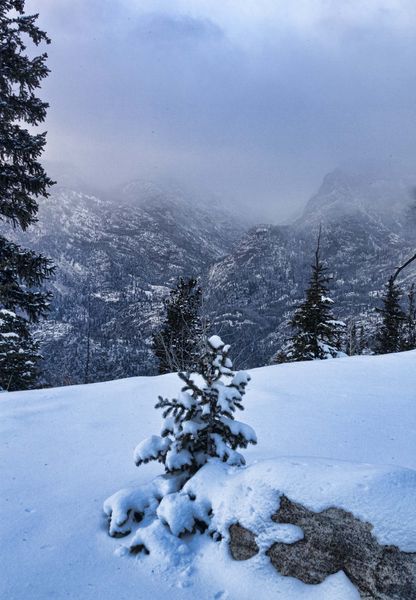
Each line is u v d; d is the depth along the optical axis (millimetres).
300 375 8977
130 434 5746
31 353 16062
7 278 12227
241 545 2920
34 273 12242
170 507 3242
